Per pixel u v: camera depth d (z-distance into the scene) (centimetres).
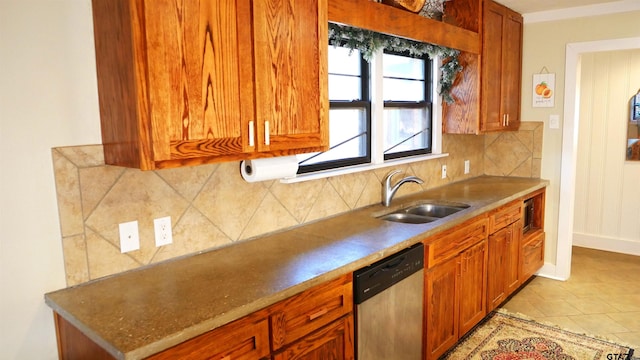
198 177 201
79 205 168
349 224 255
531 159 413
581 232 507
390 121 324
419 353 246
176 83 153
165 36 149
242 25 170
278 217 240
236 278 175
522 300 366
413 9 268
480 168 435
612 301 362
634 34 354
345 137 283
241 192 220
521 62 405
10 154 153
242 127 174
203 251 206
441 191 354
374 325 209
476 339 301
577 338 302
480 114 350
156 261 190
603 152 485
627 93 465
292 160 212
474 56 343
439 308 258
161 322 139
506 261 339
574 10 376
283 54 186
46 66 158
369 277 201
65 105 163
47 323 163
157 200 188
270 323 162
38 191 159
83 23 165
